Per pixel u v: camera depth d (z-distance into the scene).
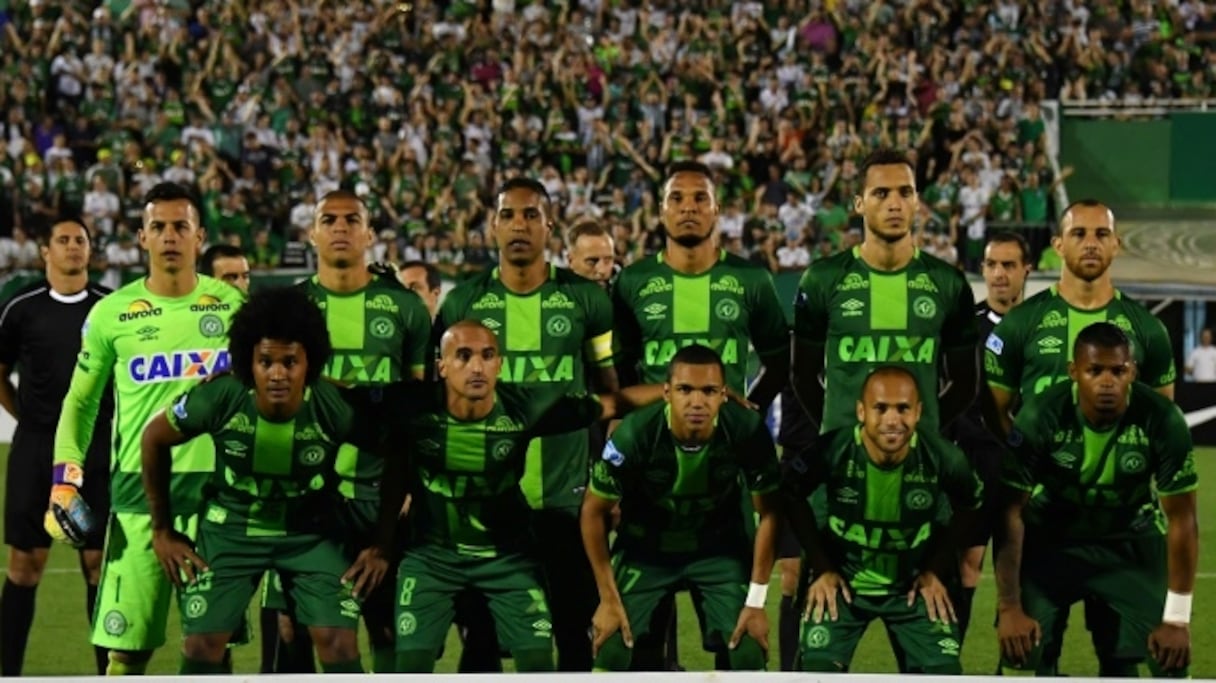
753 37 23.41
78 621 9.36
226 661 6.97
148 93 22.16
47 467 7.71
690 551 6.56
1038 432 6.44
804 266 20.06
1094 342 6.25
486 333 6.23
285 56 22.66
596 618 6.33
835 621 6.44
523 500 6.61
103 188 20.36
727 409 6.37
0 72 22.22
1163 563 6.67
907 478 6.33
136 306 6.86
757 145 22.09
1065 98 24.30
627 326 7.14
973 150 21.45
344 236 6.89
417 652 6.32
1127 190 24.42
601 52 23.19
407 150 21.45
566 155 22.09
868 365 7.04
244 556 6.35
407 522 6.93
